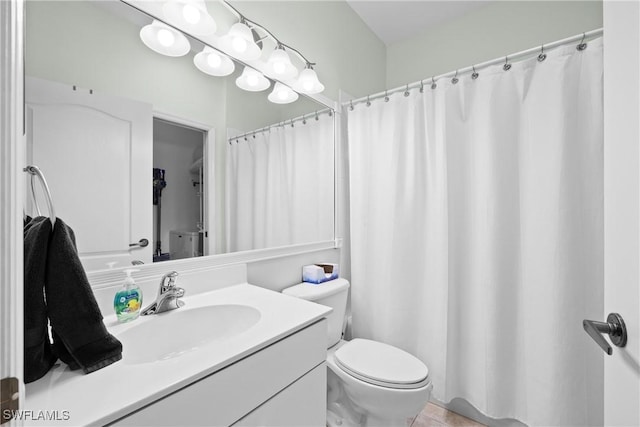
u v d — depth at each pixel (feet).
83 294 2.15
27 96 2.52
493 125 4.56
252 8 4.47
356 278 5.97
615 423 1.86
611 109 1.92
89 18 2.87
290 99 5.18
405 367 4.13
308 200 5.55
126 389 1.86
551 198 4.16
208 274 3.83
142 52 3.25
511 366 4.57
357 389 3.94
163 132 3.45
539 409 4.24
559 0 6.00
